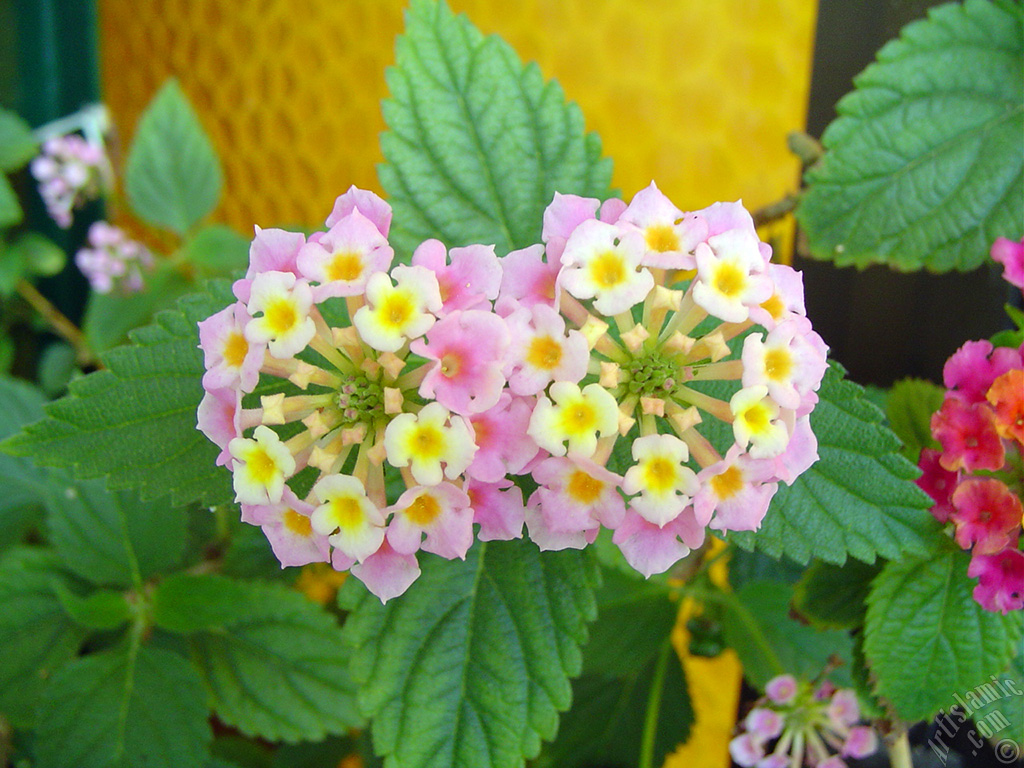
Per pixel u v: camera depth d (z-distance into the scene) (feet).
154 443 0.34
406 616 0.34
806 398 0.29
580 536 0.30
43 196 0.88
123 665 0.47
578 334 0.27
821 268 0.58
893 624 0.35
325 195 0.74
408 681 0.33
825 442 0.34
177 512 0.50
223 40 0.76
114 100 0.86
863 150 0.43
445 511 0.28
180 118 0.74
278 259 0.30
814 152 0.49
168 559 0.50
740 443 0.27
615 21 0.63
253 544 0.55
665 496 0.28
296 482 0.33
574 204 0.30
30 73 0.83
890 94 0.42
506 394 0.28
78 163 0.80
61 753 0.45
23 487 0.58
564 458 0.28
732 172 0.63
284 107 0.74
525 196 0.38
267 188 0.78
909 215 0.42
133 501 0.49
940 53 0.42
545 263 0.30
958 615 0.35
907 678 0.35
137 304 0.80
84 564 0.49
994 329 0.51
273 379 0.34
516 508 0.30
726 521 0.29
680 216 0.30
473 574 0.34
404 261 0.37
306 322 0.27
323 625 0.50
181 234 0.77
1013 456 0.35
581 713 0.55
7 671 0.49
